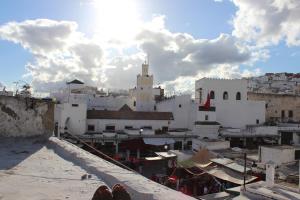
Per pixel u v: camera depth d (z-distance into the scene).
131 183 6.04
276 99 70.31
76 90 75.56
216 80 63.81
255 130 56.62
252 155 39.16
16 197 5.68
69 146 10.62
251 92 72.00
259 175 29.44
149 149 50.38
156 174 37.00
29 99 12.94
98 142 50.16
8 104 12.66
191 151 43.84
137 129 55.59
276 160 33.81
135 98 74.50
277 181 25.81
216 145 44.16
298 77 95.88
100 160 8.49
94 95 71.44
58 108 52.19
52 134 13.27
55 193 5.91
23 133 12.77
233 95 64.19
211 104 63.09
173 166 36.34
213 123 57.03
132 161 40.12
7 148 10.73
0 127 12.54
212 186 28.64
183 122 60.59
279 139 56.31
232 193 23.28
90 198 5.64
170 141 51.84
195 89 69.44
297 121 67.81
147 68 73.56
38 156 9.48
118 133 52.91
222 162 33.16
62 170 7.71
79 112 53.53
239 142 56.47
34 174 7.29
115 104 72.62
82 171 7.62
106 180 6.79
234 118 63.66
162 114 59.75
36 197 5.69
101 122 55.91
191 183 29.50
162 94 78.81
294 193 20.67
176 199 5.19
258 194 20.52
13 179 6.84
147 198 5.30
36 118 13.01
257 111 64.50
